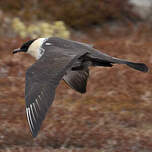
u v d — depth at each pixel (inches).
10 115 570.9
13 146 506.0
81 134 529.3
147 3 1155.9
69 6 1102.4
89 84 673.6
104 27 1091.9
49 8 1093.1
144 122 573.3
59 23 814.5
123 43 816.9
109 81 679.1
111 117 576.4
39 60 377.4
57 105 606.9
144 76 690.8
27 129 539.5
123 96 644.7
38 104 345.7
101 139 519.5
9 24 984.3
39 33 818.2
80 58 405.4
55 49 401.1
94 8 1119.0
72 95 643.5
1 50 784.9
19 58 749.3
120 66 705.0
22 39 834.2
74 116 572.4
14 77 693.9
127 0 1153.4
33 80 358.3
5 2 1090.1
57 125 546.6
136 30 1092.5
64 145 509.7
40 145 510.9
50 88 354.0
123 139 521.0
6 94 634.8
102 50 785.6
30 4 1096.2
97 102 624.4
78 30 1084.5
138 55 764.0
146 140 520.7
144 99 637.3
